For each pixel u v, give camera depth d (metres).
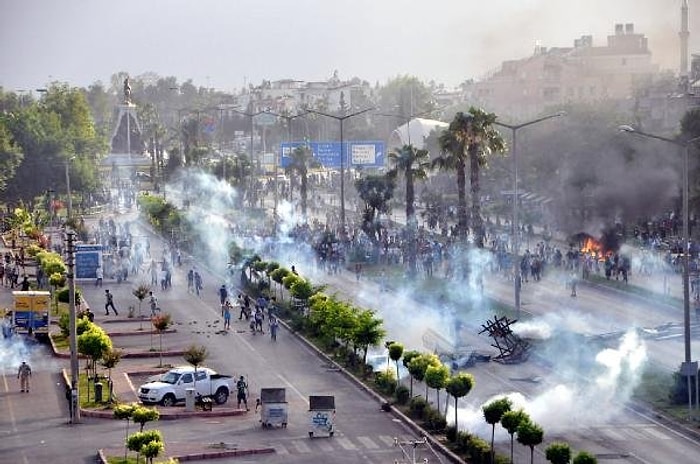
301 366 93.06
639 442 68.56
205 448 68.81
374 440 70.75
